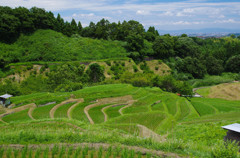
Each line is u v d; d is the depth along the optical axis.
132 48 122.75
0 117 41.88
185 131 34.19
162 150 18.16
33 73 83.06
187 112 59.12
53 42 104.56
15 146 18.34
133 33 129.75
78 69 87.38
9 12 99.00
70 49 107.12
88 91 62.06
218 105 67.06
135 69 108.75
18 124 31.17
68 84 67.00
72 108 49.91
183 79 119.75
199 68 131.00
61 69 75.25
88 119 44.53
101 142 19.67
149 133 32.50
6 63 80.12
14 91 61.50
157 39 135.25
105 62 105.69
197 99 81.69
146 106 58.78
